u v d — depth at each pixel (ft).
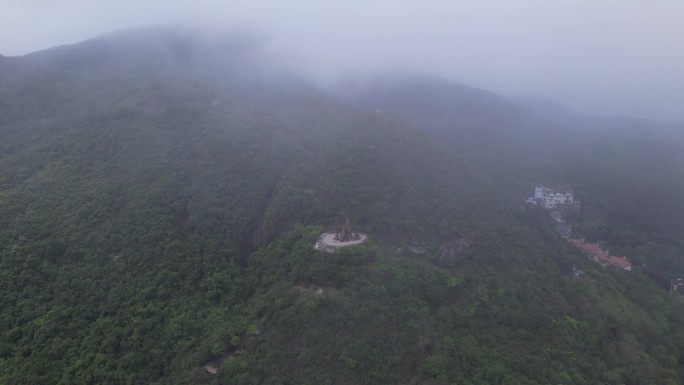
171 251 228.02
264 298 207.31
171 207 252.21
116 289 203.82
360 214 260.42
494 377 174.91
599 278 269.03
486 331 199.62
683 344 222.69
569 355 196.24
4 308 183.42
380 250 231.50
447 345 186.19
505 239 269.23
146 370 174.60
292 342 181.57
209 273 225.56
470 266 238.68
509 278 234.99
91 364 171.22
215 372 177.37
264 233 258.98
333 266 216.33
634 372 194.59
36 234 218.18
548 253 277.64
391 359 176.65
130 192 256.93
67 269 207.31
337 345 178.09
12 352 169.37
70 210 238.89
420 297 210.18
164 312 200.64
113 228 231.09
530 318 209.97
